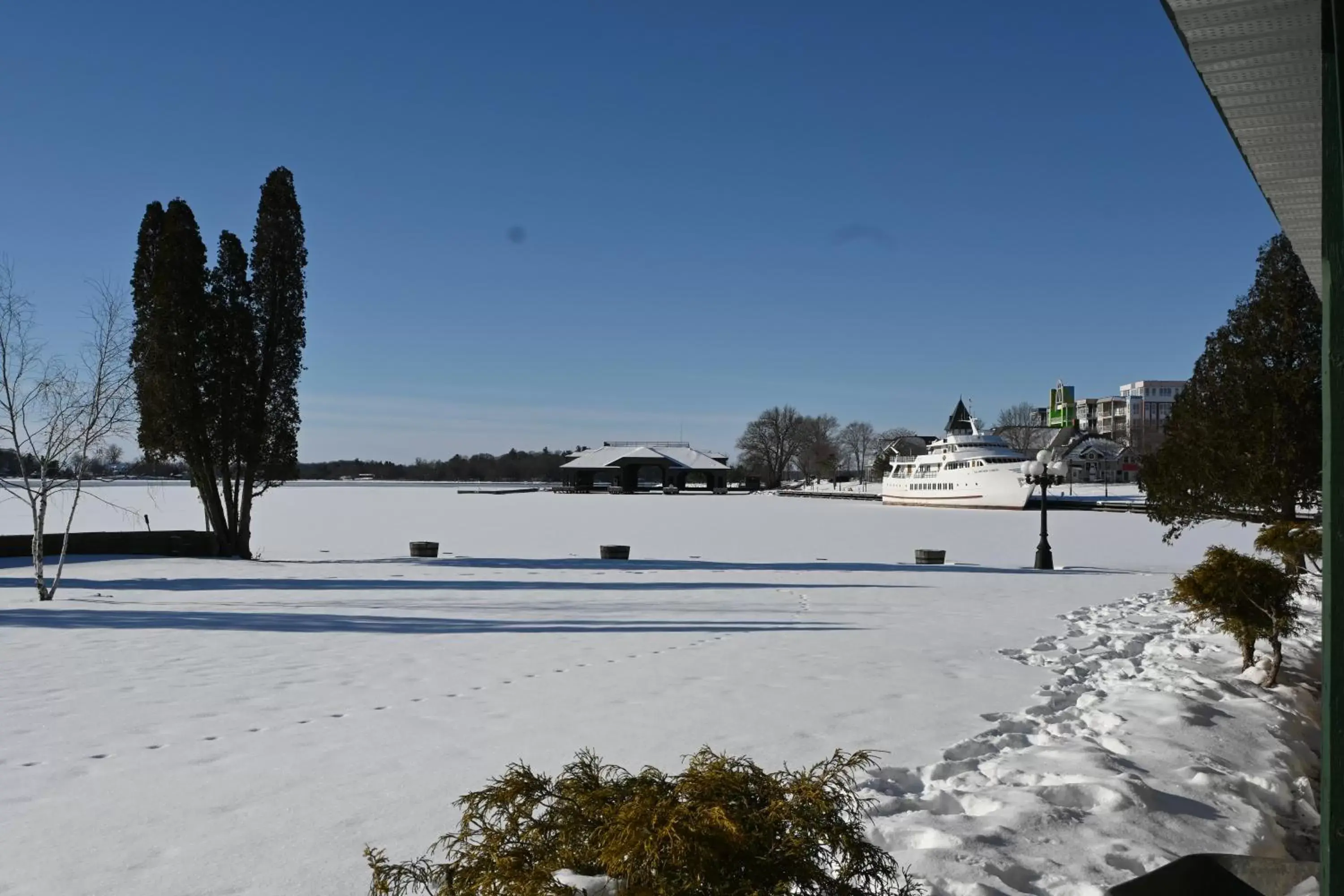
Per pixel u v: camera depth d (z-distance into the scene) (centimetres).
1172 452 1823
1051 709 859
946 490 8762
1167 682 933
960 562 3212
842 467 17925
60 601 1827
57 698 908
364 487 18012
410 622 1521
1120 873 448
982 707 855
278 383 3362
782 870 279
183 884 454
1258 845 507
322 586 2148
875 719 805
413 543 3128
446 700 891
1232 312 1800
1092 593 2033
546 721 801
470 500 9981
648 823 277
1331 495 305
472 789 602
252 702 888
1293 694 909
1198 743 696
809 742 725
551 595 1975
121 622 1508
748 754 686
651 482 16262
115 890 448
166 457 3120
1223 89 404
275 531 4881
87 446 1998
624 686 960
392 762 670
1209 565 1001
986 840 477
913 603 1842
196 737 751
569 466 13012
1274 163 490
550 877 280
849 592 2055
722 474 13325
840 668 1073
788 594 2023
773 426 17262
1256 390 1681
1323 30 311
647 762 666
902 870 432
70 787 612
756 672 1044
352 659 1141
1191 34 356
